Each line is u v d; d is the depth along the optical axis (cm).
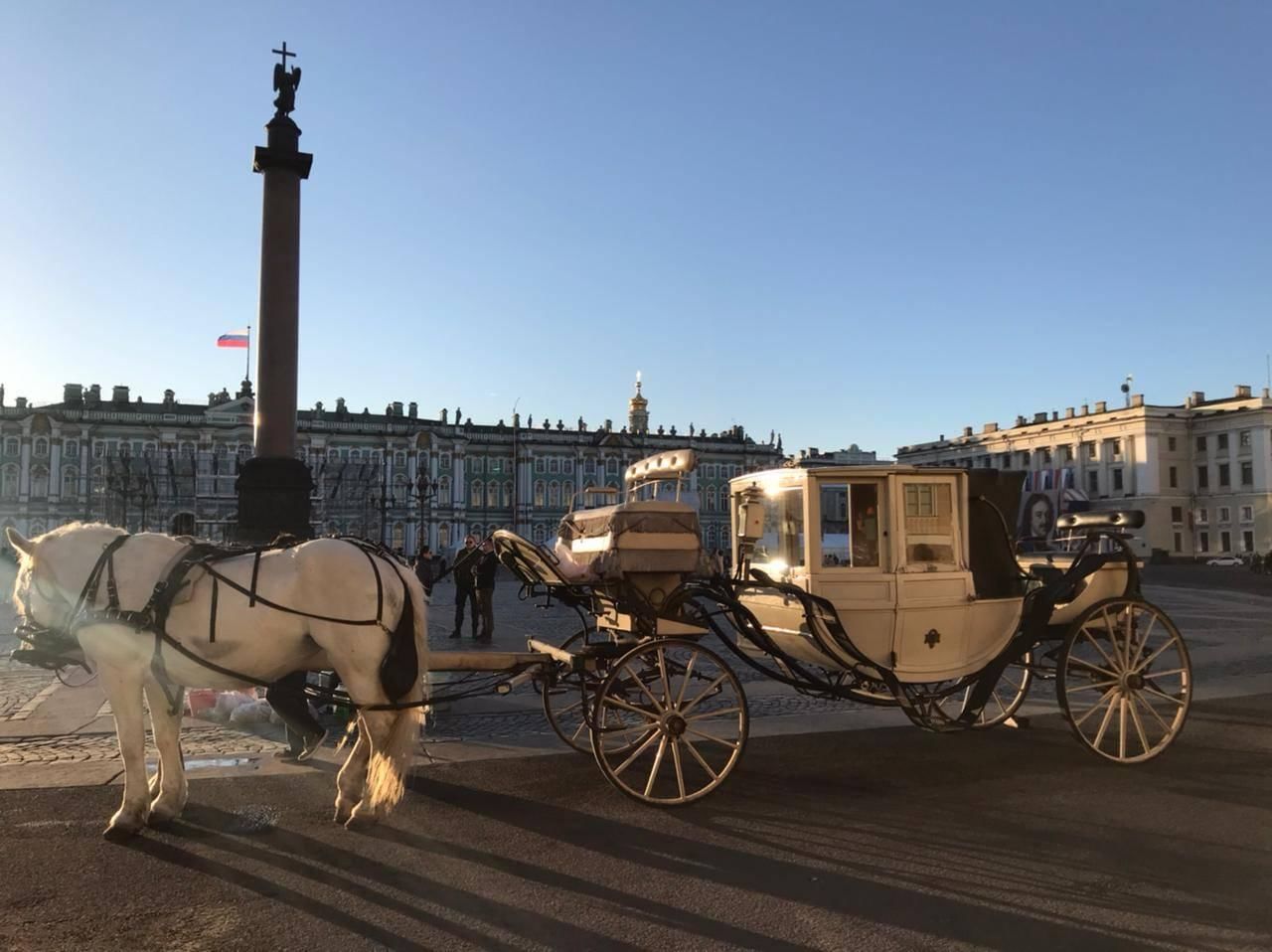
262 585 535
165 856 498
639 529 604
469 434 9375
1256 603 2664
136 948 391
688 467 612
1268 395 7988
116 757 719
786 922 417
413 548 8806
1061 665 698
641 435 9925
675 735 597
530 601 2784
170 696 559
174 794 555
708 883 462
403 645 545
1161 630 1797
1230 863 493
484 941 398
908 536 674
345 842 522
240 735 800
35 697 1003
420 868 482
